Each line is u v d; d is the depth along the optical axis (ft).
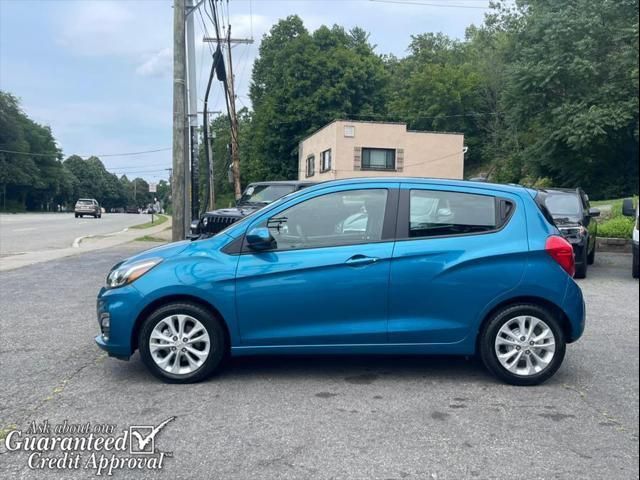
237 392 16.65
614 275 41.52
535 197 18.24
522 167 138.92
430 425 14.51
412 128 164.14
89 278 38.45
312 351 17.24
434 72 162.61
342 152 113.09
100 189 424.05
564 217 41.52
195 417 14.88
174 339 17.26
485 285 17.21
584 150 102.78
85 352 20.75
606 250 57.57
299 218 17.66
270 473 12.12
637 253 38.73
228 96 96.12
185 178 54.34
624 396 16.65
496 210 17.81
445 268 17.16
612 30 99.04
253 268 17.04
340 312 17.16
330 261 17.08
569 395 16.70
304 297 17.04
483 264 17.21
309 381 17.62
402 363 19.49
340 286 17.06
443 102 160.35
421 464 12.52
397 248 17.26
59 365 19.20
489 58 161.89
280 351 17.20
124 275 17.40
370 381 17.70
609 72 99.86
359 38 189.67
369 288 17.11
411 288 17.15
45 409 15.40
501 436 13.92
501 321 17.29
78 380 17.69
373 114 158.30
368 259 17.10
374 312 17.20
